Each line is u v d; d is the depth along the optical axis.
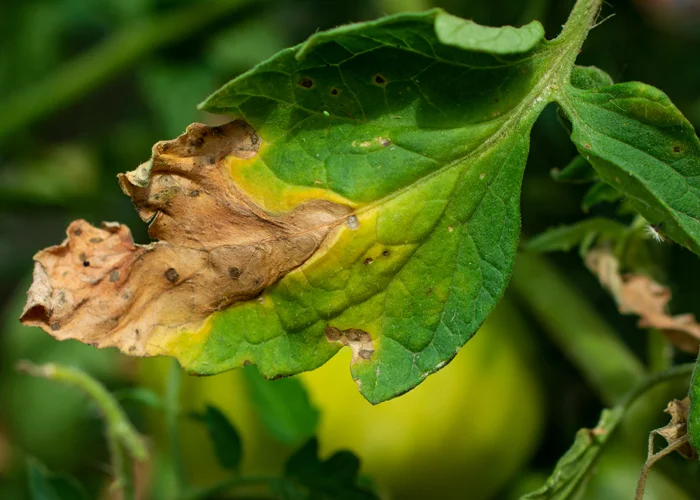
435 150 0.30
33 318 0.30
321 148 0.30
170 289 0.30
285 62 0.29
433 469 0.41
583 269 0.49
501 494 0.44
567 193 0.48
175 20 0.52
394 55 0.30
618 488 0.40
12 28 0.57
